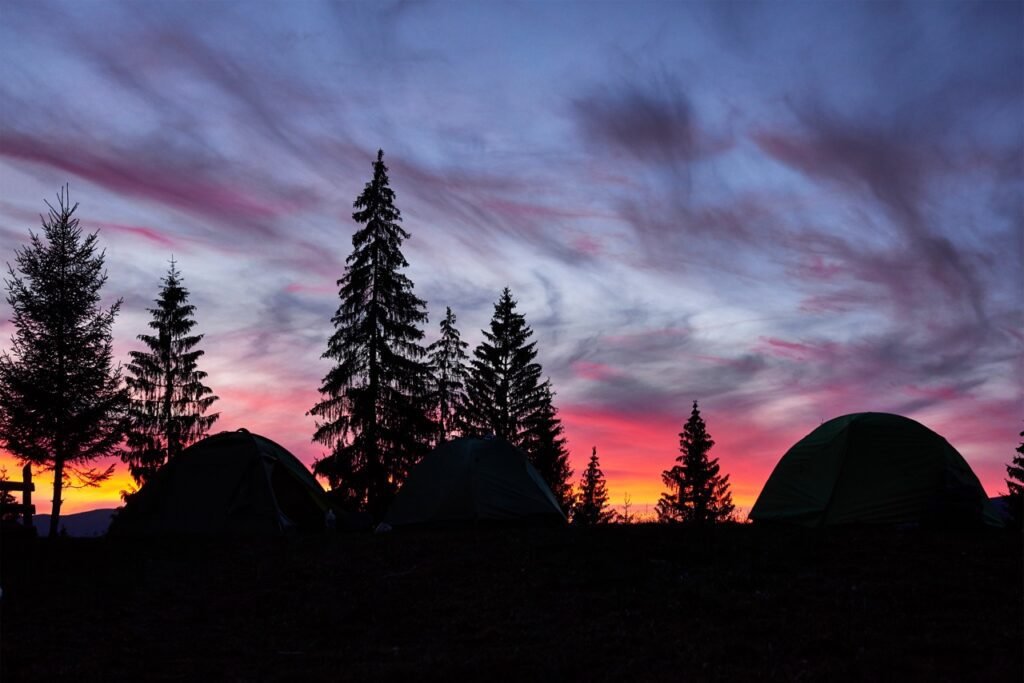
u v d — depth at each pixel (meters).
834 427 18.45
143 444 40.06
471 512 20.00
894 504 16.83
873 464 17.38
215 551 16.11
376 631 10.78
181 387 42.16
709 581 12.52
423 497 20.73
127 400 29.06
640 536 16.16
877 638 9.46
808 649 9.19
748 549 14.58
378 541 16.86
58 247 28.73
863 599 11.10
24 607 11.90
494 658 9.30
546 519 20.56
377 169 36.06
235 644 10.28
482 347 51.53
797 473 18.27
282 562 14.81
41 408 27.22
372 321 34.88
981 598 11.02
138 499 19.92
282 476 21.00
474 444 21.36
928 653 8.98
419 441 36.03
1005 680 7.91
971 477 17.23
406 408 35.00
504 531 18.08
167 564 14.90
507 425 49.97
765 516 18.17
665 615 10.87
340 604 12.03
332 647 10.20
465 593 12.44
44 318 28.00
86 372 28.06
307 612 11.64
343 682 8.71
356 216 35.75
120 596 12.65
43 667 9.34
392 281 35.28
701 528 16.91
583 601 11.66
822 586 11.87
